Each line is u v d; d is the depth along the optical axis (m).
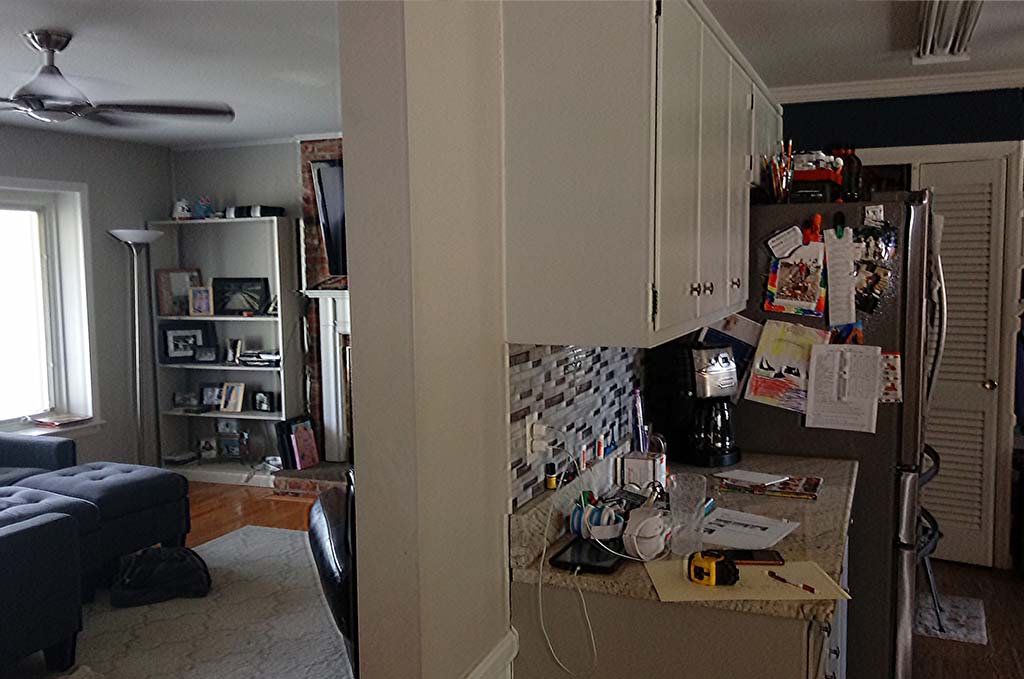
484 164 1.62
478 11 1.58
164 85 4.30
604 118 1.63
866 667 2.93
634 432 2.78
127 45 3.50
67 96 3.21
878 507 2.91
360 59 1.34
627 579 1.96
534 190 1.69
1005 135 4.20
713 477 2.77
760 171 3.12
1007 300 4.27
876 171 4.47
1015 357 4.33
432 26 1.40
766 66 3.96
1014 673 3.24
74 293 5.87
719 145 2.28
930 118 4.32
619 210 1.63
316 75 4.07
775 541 2.17
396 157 1.33
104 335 6.01
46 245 5.81
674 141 1.74
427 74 1.38
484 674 1.58
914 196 2.82
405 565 1.37
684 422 3.02
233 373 6.59
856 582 2.94
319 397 6.26
